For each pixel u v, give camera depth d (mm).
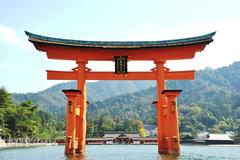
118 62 31250
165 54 31141
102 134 148000
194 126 163125
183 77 31719
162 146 29938
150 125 193625
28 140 95938
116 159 28016
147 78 31781
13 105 86500
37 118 101688
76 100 28719
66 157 26938
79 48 30641
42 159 28750
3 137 80312
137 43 30625
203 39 29406
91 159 26141
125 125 162750
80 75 31094
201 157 32844
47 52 30719
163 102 30359
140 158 28750
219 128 153125
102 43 30609
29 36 29297
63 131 161500
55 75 31641
